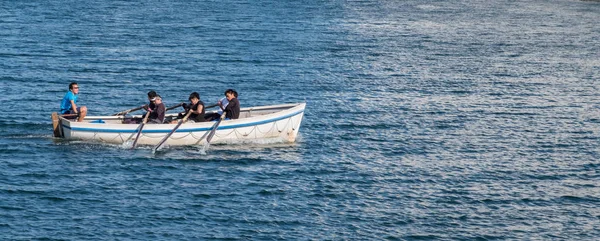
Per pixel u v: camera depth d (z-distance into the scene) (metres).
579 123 82.50
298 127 70.69
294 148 68.69
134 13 178.12
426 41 147.62
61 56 113.75
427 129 78.00
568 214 55.56
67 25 150.75
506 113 86.38
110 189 56.41
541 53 135.50
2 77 95.94
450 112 86.12
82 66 106.25
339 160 65.94
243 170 61.81
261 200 55.69
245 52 124.06
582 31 172.00
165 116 70.75
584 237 51.81
